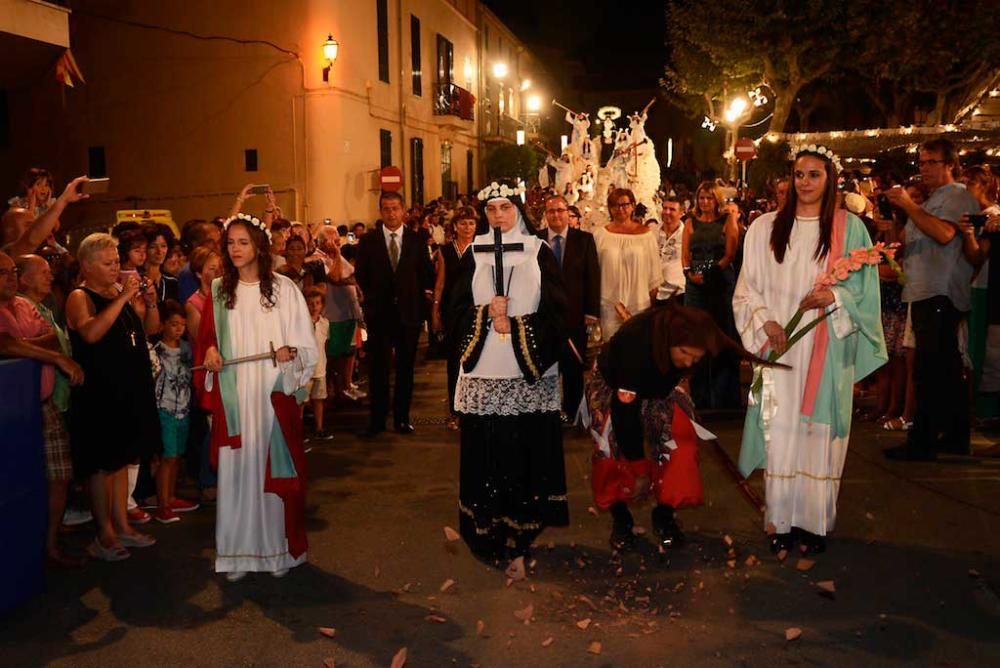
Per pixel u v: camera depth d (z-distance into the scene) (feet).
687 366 16.10
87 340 16.89
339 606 15.26
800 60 80.18
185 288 21.66
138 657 13.53
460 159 103.50
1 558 14.84
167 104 67.87
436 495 21.39
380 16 76.33
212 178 67.77
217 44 66.74
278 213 35.22
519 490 17.01
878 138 57.47
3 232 21.06
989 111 75.92
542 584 16.02
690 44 94.53
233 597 15.74
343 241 48.73
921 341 22.67
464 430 17.13
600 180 43.57
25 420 15.31
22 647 13.91
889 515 19.01
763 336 17.34
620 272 26.32
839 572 16.12
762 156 69.10
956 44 73.87
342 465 24.18
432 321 27.89
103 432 17.12
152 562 17.52
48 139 69.67
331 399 32.53
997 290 23.02
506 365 16.76
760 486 21.38
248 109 66.95
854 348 17.16
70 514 20.20
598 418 17.30
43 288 17.58
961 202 22.43
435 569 16.84
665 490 17.01
